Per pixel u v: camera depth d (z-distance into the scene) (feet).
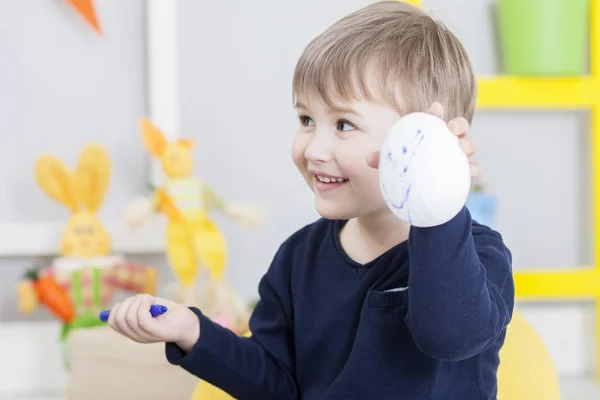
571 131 7.09
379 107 2.67
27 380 6.50
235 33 6.66
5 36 6.52
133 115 6.63
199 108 6.64
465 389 2.73
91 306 5.95
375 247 2.91
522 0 6.52
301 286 3.06
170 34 6.50
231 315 5.78
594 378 6.82
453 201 2.11
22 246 6.40
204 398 3.46
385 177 2.16
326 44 2.72
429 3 6.84
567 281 6.75
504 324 2.37
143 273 6.08
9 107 6.52
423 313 2.19
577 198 7.11
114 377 5.05
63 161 6.58
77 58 6.59
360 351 2.75
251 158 6.70
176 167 5.95
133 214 5.86
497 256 2.58
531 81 6.68
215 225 6.42
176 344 2.95
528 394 3.18
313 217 6.76
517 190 7.06
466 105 2.89
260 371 3.07
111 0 6.60
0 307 6.56
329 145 2.70
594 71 6.74
